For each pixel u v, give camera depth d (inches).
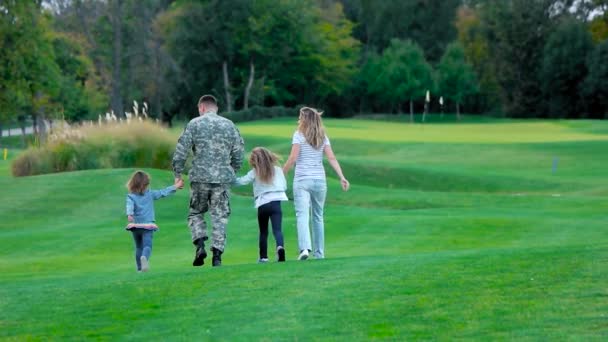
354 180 1921.8
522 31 5767.7
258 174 636.7
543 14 5816.9
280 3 5132.9
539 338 369.4
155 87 4315.9
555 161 2038.6
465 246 863.7
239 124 3914.9
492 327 392.2
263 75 5383.9
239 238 946.7
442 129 3607.3
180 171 631.8
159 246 907.4
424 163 2253.9
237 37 5044.3
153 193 652.7
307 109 645.9
